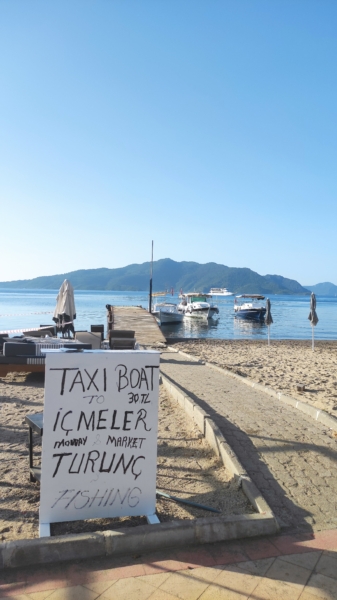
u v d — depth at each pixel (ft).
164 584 10.00
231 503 13.82
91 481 12.50
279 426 21.63
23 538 11.75
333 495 14.39
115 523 12.65
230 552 11.28
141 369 12.96
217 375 38.81
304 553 11.27
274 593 9.75
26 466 16.75
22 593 9.62
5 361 33.96
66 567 10.57
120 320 97.81
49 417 12.17
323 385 37.55
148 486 12.97
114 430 12.70
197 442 19.76
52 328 62.13
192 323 181.16
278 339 117.08
